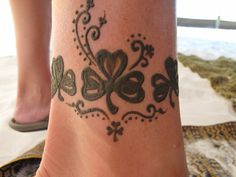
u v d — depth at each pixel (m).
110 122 0.14
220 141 0.26
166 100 0.14
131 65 0.14
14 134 0.28
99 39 0.14
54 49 0.15
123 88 0.14
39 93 0.29
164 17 0.14
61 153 0.16
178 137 0.15
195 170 0.22
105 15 0.13
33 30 0.28
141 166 0.14
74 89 0.15
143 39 0.14
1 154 0.25
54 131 0.16
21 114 0.29
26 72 0.29
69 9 0.14
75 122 0.15
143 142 0.14
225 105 0.34
